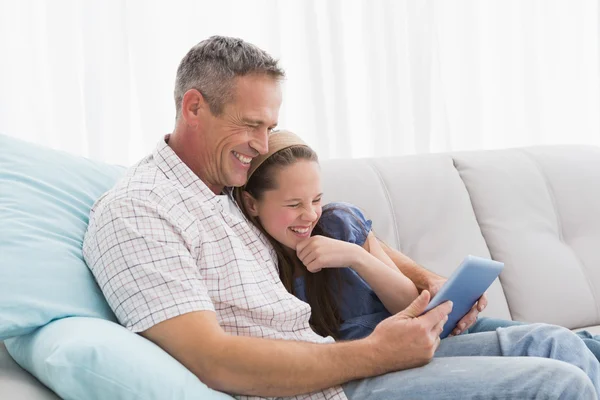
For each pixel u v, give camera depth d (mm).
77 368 966
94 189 1443
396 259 1679
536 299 1870
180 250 1187
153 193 1247
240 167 1387
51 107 2162
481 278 1326
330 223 1572
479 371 1148
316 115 2387
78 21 2156
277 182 1391
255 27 2355
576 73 2820
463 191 1948
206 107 1343
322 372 1135
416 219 1871
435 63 2555
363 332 1498
